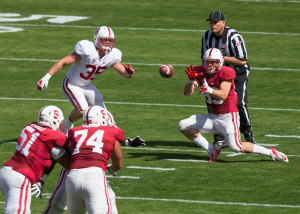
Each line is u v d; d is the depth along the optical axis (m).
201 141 29.06
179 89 42.44
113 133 20.39
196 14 62.72
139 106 38.59
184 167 28.41
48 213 21.06
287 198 24.53
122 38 54.84
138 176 27.27
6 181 20.12
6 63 47.78
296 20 60.91
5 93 41.03
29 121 35.31
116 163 21.00
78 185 19.48
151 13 63.19
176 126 34.88
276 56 49.94
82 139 20.17
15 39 54.25
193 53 50.69
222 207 23.59
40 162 20.41
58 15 62.59
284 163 28.86
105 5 66.38
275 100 39.81
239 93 30.84
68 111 37.41
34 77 44.69
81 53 28.14
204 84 27.11
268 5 66.19
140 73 45.81
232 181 26.50
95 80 44.31
